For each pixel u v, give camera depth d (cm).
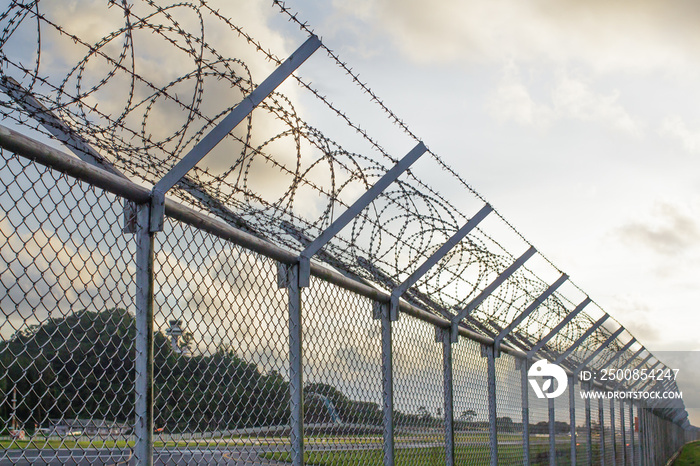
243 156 279
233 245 274
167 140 251
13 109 213
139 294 225
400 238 407
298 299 315
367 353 392
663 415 2562
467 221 462
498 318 614
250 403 276
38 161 191
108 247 212
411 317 473
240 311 275
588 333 928
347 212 347
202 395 249
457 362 568
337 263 369
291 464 300
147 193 232
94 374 203
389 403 405
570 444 1029
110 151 238
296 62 271
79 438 196
